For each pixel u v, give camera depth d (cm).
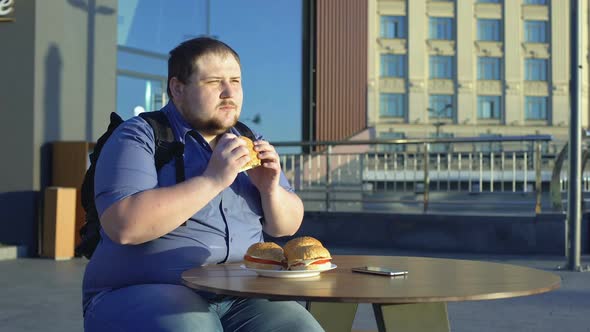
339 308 250
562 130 5409
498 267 214
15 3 827
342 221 940
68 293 546
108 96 916
